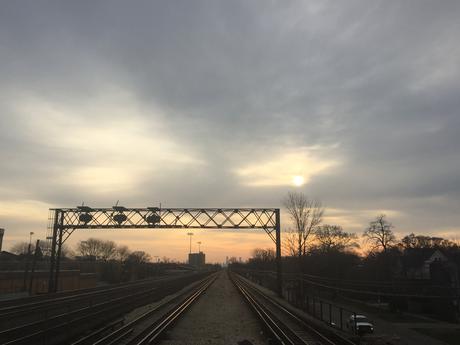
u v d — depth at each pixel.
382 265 70.38
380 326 38.72
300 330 22.84
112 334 17.80
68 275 57.81
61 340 16.91
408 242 107.94
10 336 14.22
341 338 20.00
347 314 42.66
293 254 53.38
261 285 76.06
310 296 55.44
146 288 42.91
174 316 26.42
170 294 49.78
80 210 47.38
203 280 96.69
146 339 17.70
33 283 50.47
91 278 66.62
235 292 56.94
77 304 22.39
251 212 48.72
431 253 83.56
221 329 23.20
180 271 154.75
